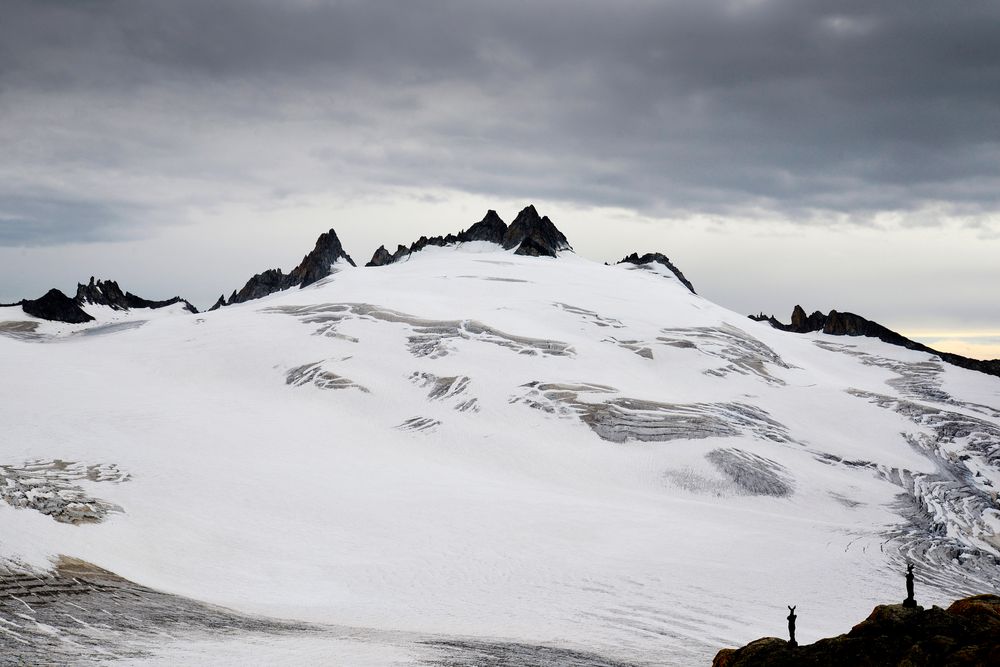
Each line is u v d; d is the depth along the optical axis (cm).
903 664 2028
